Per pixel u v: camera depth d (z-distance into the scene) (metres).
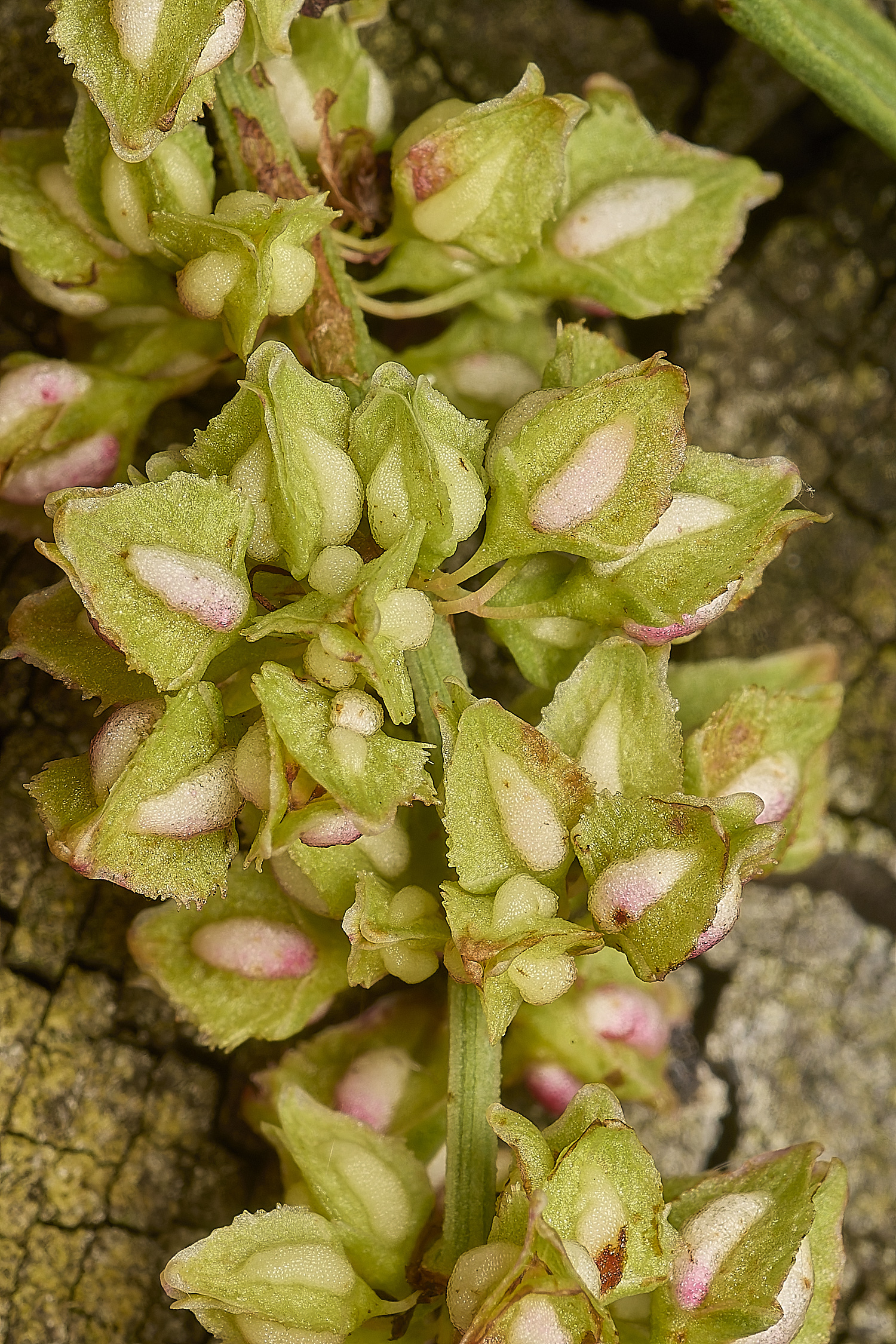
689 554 0.10
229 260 0.10
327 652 0.09
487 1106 0.10
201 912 0.10
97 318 0.10
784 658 0.10
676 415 0.09
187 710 0.09
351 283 0.10
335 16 0.10
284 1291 0.10
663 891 0.09
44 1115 0.10
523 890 0.09
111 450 0.10
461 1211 0.10
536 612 0.10
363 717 0.09
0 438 0.10
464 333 0.10
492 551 0.10
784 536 0.10
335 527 0.09
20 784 0.10
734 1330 0.10
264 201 0.10
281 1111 0.10
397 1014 0.10
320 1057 0.10
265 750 0.09
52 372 0.10
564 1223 0.09
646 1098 0.10
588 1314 0.09
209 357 0.10
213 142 0.10
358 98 0.10
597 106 0.10
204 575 0.09
